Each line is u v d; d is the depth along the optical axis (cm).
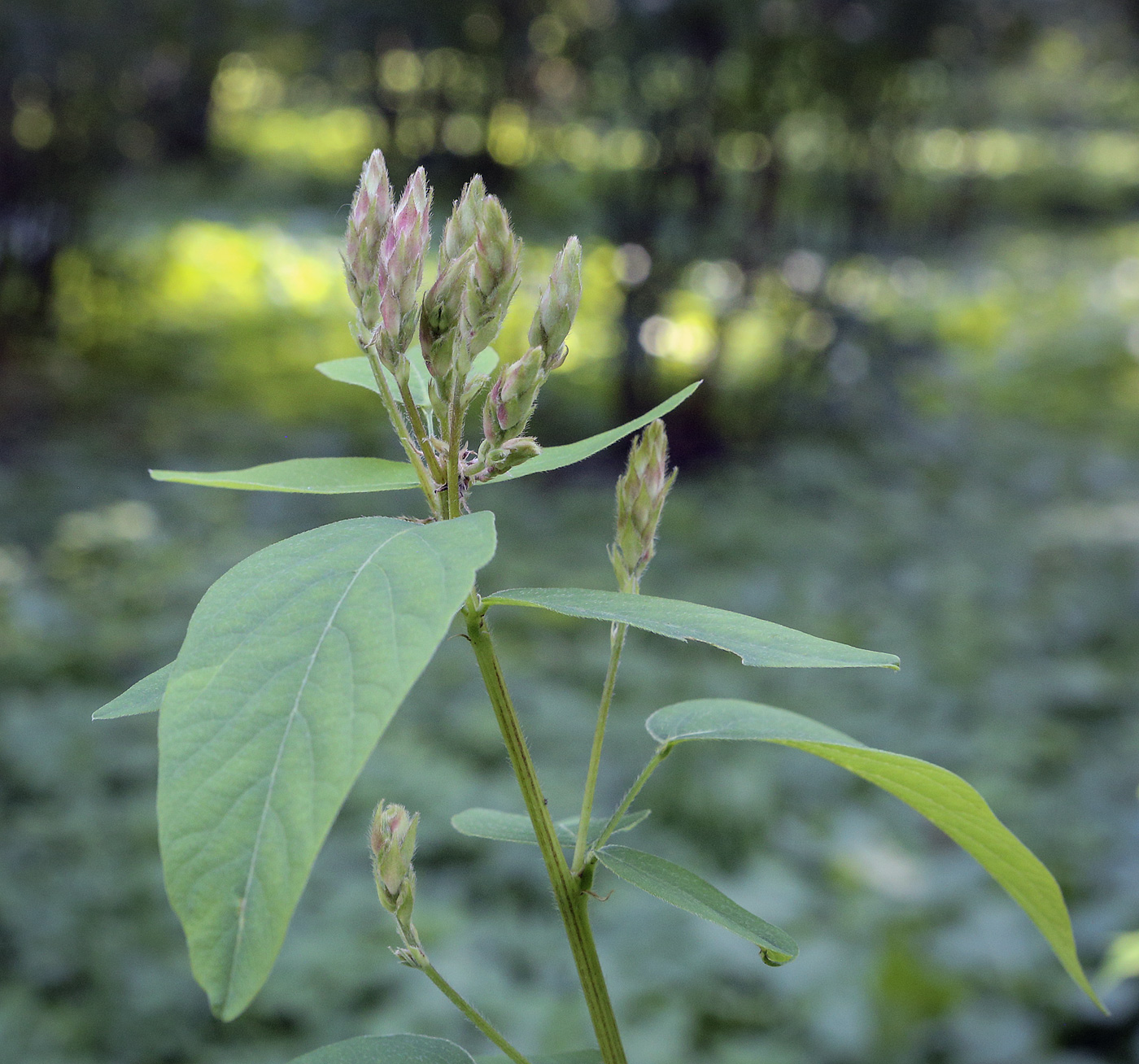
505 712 88
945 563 720
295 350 1053
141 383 956
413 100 1073
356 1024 339
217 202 1294
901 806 462
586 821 93
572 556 686
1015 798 455
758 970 357
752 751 492
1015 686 564
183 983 353
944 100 1037
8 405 866
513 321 762
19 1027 329
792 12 830
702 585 662
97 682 532
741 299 877
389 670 60
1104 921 365
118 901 385
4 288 944
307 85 1212
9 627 564
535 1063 92
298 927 375
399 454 809
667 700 536
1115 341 1255
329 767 58
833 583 679
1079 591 687
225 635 64
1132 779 477
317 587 66
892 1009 336
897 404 954
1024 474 899
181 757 60
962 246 1470
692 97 836
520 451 83
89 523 698
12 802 439
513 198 1046
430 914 380
